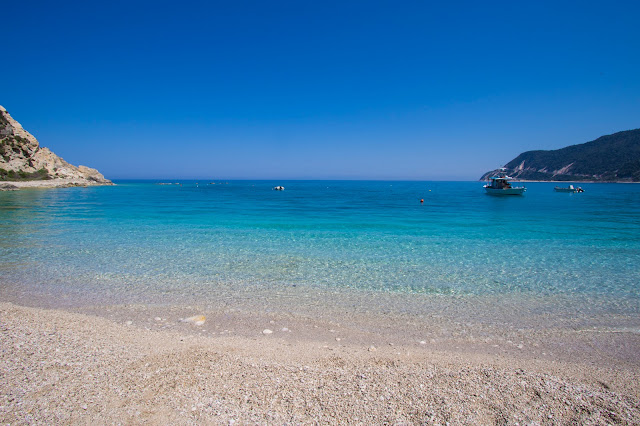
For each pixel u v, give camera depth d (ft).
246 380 17.78
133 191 296.92
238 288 35.70
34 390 16.28
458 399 16.42
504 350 23.06
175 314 28.73
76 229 74.95
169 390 16.61
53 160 305.32
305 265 45.19
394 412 15.30
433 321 28.02
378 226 84.12
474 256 51.16
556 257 50.90
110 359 19.79
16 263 44.80
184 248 55.36
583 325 27.50
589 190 378.32
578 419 15.14
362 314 29.30
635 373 19.99
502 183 255.70
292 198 223.10
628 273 42.65
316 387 17.25
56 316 27.04
